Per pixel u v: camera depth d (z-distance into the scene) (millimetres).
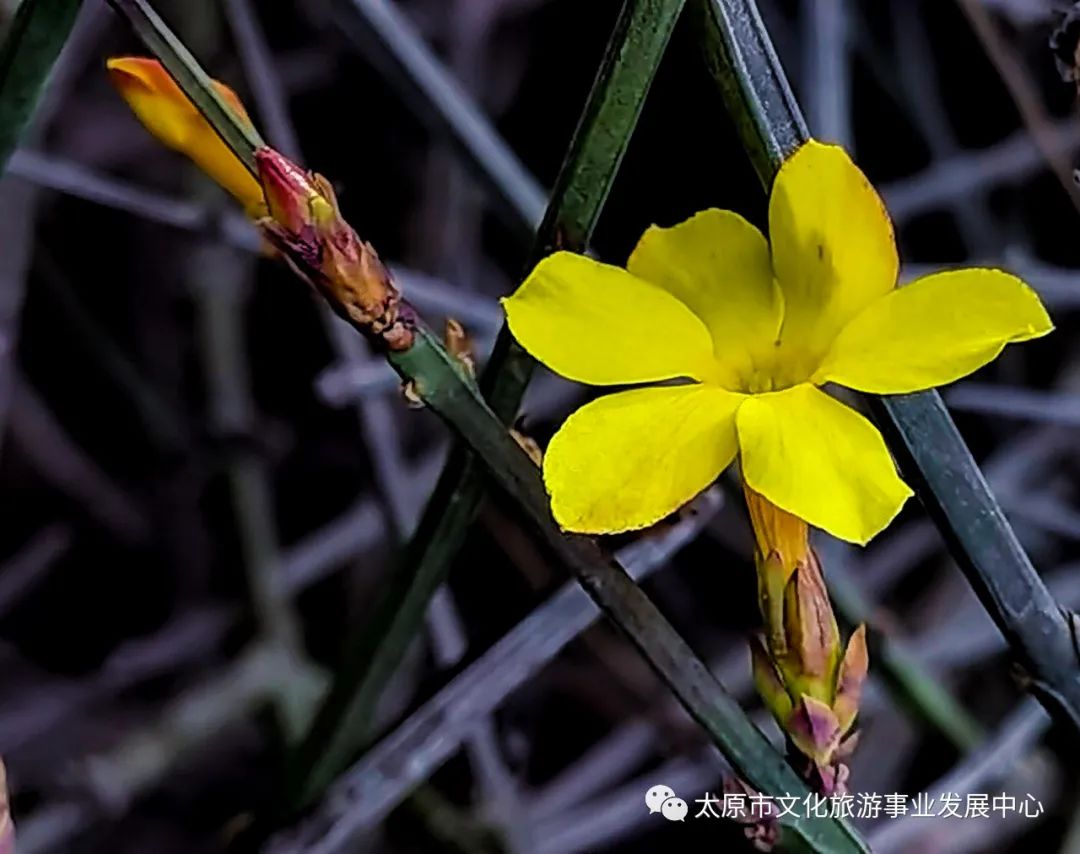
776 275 170
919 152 361
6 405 282
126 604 344
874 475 163
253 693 295
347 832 197
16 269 268
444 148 292
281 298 351
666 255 173
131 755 280
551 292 167
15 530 346
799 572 172
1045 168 315
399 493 255
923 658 285
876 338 166
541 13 358
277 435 353
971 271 166
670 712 268
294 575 317
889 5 355
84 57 314
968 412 343
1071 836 269
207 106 166
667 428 166
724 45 168
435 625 255
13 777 303
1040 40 320
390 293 166
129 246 352
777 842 173
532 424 291
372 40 251
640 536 189
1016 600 175
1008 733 221
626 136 169
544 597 195
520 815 263
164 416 331
